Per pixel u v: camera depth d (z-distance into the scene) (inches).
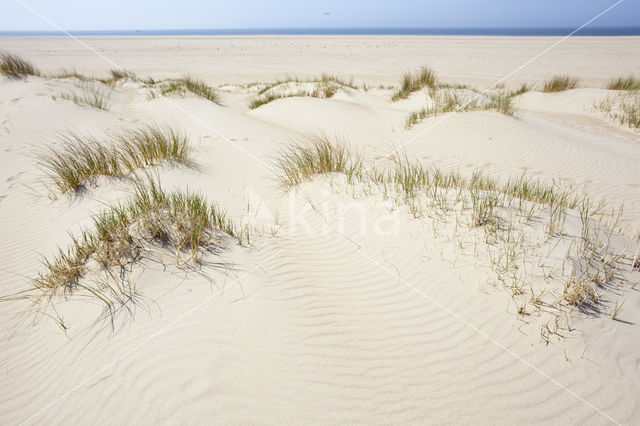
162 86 492.1
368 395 88.7
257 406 85.0
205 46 1657.2
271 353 99.0
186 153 249.1
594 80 659.4
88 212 173.9
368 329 108.8
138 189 186.1
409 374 93.8
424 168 249.3
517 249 127.0
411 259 134.6
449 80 686.5
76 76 484.4
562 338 96.5
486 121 323.9
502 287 114.1
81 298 117.0
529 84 629.6
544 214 149.1
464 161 262.8
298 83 545.6
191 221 142.3
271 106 437.4
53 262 142.3
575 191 213.6
